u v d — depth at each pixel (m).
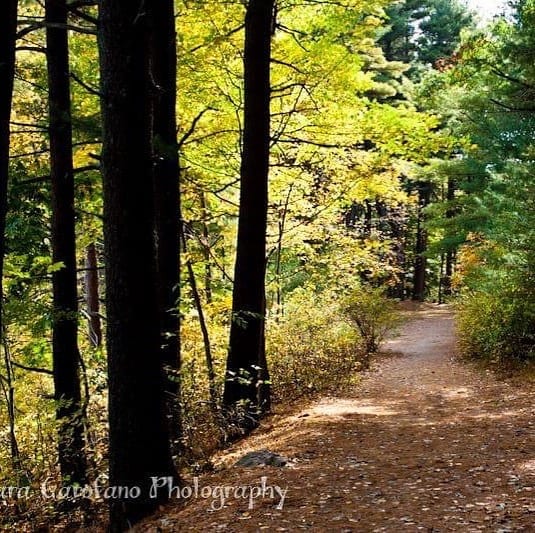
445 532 4.34
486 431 7.80
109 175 5.22
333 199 12.30
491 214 19.02
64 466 7.40
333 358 14.09
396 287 37.38
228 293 12.79
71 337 7.70
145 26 5.09
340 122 10.07
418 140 9.83
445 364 15.38
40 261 8.33
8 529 6.78
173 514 5.43
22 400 8.16
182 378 8.25
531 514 4.55
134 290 5.34
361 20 9.50
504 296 13.71
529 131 18.50
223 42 9.07
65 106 7.42
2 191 4.97
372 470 6.22
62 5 6.21
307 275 19.09
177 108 9.56
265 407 10.20
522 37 12.09
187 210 10.98
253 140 8.77
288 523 4.83
